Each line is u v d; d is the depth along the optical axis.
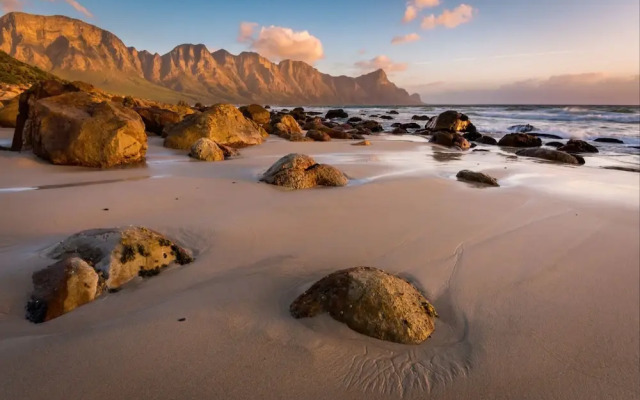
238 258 4.16
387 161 11.88
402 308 2.94
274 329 2.83
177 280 3.55
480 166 11.52
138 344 2.54
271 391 2.23
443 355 2.73
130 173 8.76
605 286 4.00
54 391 2.10
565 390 2.50
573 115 39.16
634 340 3.10
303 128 25.11
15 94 30.08
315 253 4.41
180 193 6.83
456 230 5.46
